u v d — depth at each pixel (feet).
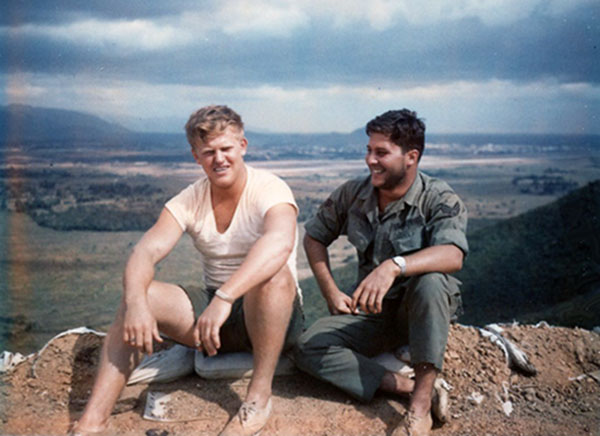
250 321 5.16
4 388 6.01
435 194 6.00
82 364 6.43
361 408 5.60
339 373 5.65
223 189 5.57
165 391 5.90
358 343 5.98
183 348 6.43
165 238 5.58
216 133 5.26
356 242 6.31
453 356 6.56
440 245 5.61
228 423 5.10
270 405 5.29
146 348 4.89
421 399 5.22
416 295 5.33
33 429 5.21
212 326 4.76
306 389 6.00
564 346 6.98
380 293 5.36
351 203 6.44
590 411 5.74
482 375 6.30
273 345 5.17
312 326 6.03
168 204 5.72
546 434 5.21
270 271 5.00
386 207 6.11
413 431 5.02
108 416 5.04
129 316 4.91
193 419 5.38
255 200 5.59
